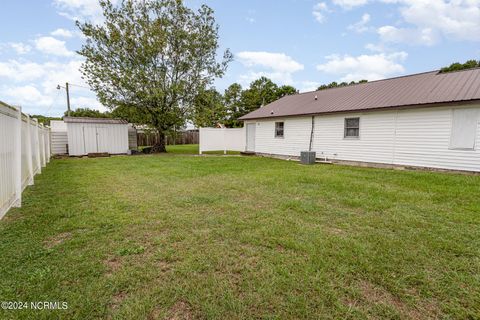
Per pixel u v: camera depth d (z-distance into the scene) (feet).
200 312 5.94
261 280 7.15
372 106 31.68
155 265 7.97
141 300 6.28
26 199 15.52
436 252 8.85
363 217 12.50
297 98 51.75
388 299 6.43
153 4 49.70
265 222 11.80
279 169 29.60
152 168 29.91
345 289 6.77
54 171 27.53
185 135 92.48
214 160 39.52
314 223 11.71
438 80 31.58
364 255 8.58
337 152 37.27
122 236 10.14
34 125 24.09
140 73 48.47
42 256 8.39
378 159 32.68
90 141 49.73
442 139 27.22
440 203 14.92
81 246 9.21
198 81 54.90
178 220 11.98
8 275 7.19
